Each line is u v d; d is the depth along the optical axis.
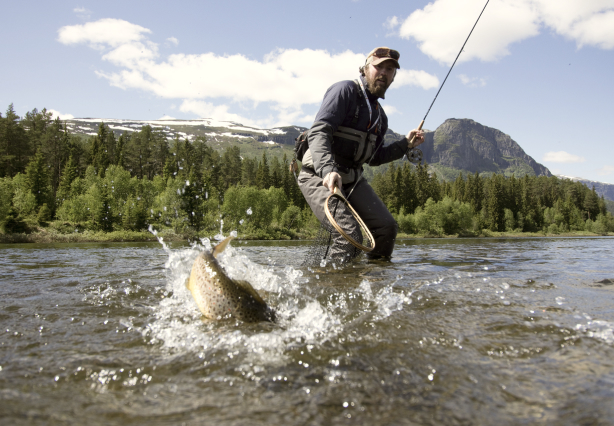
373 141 4.66
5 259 6.14
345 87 4.35
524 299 2.46
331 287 2.82
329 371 1.36
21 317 2.10
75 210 48.03
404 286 2.89
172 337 1.74
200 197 49.19
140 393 1.21
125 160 88.62
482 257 5.73
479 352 1.53
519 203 101.31
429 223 72.69
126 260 5.82
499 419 1.04
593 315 2.05
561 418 1.03
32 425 1.01
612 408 1.08
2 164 64.50
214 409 1.10
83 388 1.24
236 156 108.06
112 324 1.96
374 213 4.87
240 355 1.51
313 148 4.10
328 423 1.02
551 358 1.46
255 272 3.41
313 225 54.09
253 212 54.91
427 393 1.19
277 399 1.16
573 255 6.45
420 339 1.68
